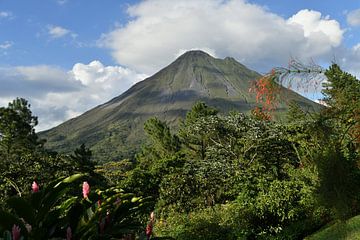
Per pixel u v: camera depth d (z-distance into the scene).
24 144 24.09
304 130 11.91
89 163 22.72
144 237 4.87
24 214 3.84
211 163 17.20
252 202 11.60
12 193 12.74
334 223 10.40
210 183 16.09
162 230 11.62
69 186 4.02
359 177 9.76
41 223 3.99
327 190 9.60
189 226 11.29
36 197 3.83
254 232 11.20
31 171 12.89
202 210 13.34
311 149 11.34
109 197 4.38
